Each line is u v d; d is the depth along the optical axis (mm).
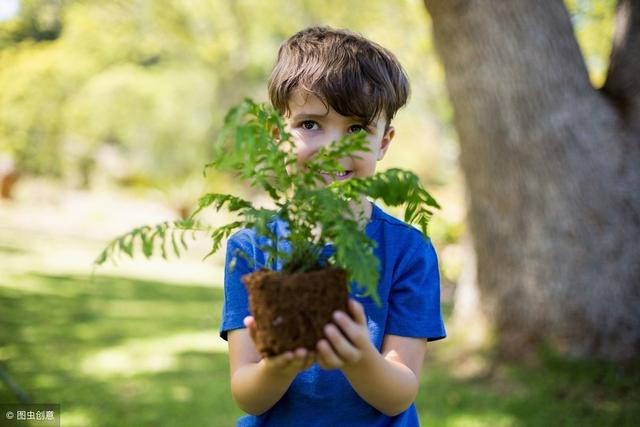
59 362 5238
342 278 1179
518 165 4652
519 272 4770
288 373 1302
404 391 1388
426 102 15102
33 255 11297
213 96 18891
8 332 6098
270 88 1648
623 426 3807
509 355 4742
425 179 17609
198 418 4031
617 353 4453
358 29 12156
